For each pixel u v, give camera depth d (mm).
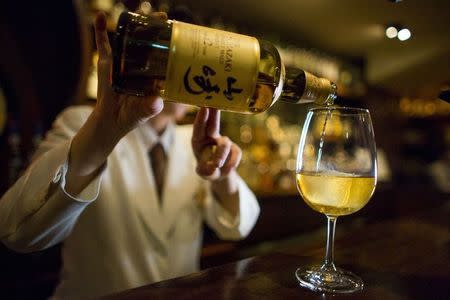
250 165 2354
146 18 588
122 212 1017
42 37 1498
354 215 2801
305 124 579
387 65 2396
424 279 524
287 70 662
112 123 545
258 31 2785
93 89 1620
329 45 2836
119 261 985
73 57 1480
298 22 2545
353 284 489
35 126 1442
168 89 514
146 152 1112
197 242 1169
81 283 994
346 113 555
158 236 1035
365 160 542
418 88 3219
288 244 2152
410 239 795
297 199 2342
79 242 1002
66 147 595
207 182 1162
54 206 617
